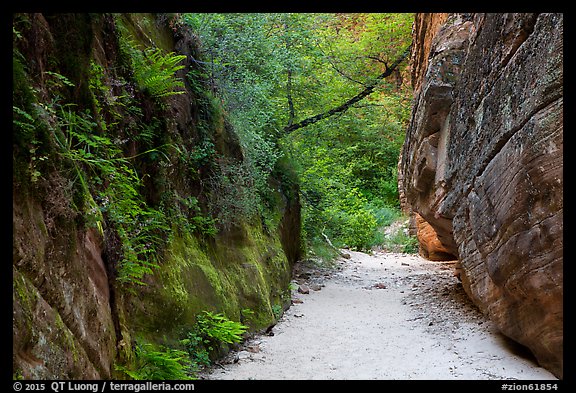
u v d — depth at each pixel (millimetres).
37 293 3041
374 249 20062
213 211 7938
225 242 8172
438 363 6312
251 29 10312
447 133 8773
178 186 6914
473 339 7219
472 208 6723
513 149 5242
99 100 4965
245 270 8203
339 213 18984
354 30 25953
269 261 9523
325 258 14664
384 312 9391
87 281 3807
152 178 6219
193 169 7371
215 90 8789
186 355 5719
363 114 22703
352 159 26109
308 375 5918
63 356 3174
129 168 5586
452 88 8719
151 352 4922
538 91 4758
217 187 8062
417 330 8062
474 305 9117
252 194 9109
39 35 3846
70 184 3631
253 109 10023
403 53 21266
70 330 3432
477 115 6965
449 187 8445
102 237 4316
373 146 26797
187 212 7125
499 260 5570
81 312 3629
